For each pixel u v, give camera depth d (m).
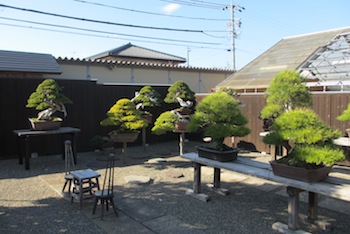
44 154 7.20
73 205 3.94
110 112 6.18
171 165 6.27
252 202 4.09
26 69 7.81
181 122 6.71
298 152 3.01
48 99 5.85
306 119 3.06
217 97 4.14
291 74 3.53
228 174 5.56
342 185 2.87
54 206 3.91
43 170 5.80
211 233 3.16
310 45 11.27
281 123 3.19
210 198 4.21
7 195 4.34
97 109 7.98
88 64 9.80
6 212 3.71
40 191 4.53
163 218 3.54
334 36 10.96
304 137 2.98
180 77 12.51
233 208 3.86
